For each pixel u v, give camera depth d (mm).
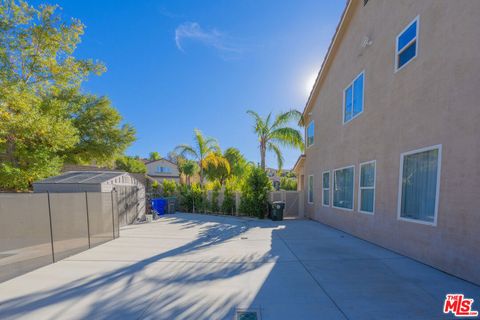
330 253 5645
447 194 4297
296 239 7234
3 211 5793
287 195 13156
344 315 2920
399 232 5609
